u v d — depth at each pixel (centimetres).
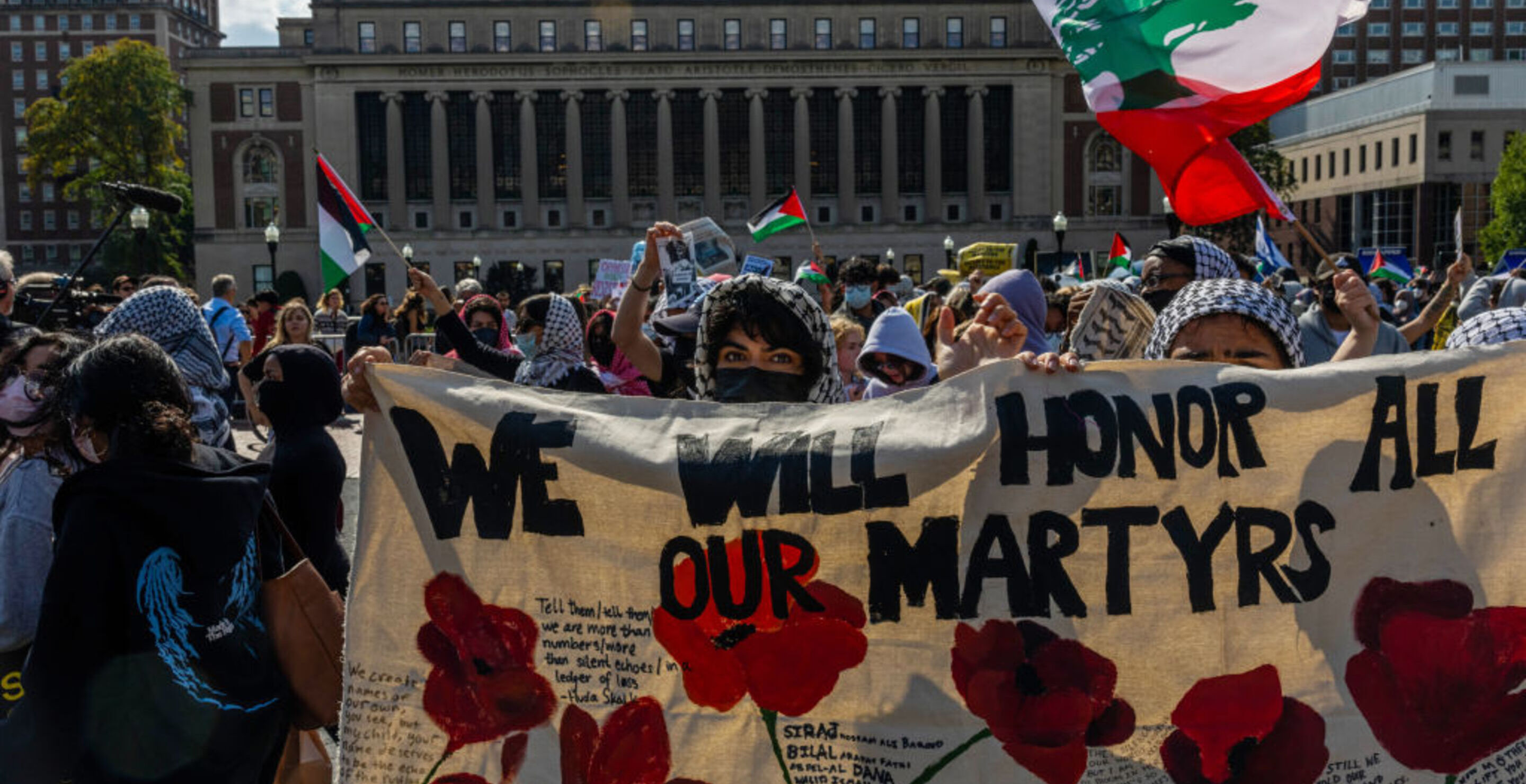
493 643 358
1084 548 345
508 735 356
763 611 350
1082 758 342
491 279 8769
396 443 364
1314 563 345
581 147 9175
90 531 355
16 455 439
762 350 410
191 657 364
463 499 362
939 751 343
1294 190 8256
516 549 359
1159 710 343
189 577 366
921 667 345
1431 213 8500
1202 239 655
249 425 2189
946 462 345
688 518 352
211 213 9100
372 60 8938
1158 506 345
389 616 363
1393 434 346
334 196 1139
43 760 356
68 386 381
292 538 408
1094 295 526
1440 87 8512
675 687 352
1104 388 348
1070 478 345
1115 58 506
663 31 9194
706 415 358
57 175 9969
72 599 352
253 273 9100
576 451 356
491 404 362
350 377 368
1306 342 776
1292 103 489
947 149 9294
